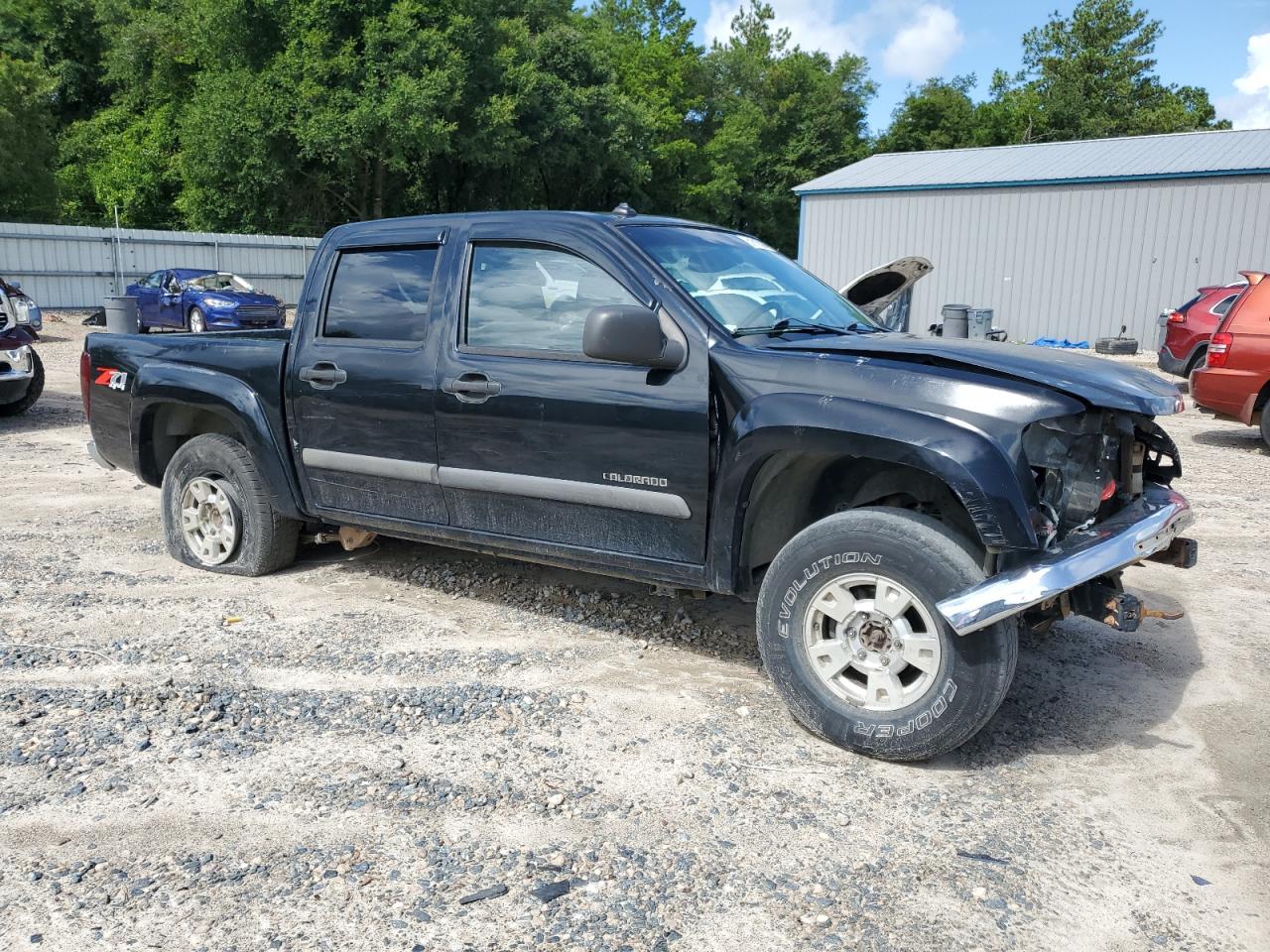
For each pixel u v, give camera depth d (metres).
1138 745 3.59
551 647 4.46
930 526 3.28
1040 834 3.00
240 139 33.38
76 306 29.08
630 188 48.09
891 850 2.90
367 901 2.62
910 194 25.62
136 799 3.11
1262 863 2.86
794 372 3.51
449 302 4.40
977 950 2.46
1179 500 3.68
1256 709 3.91
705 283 4.01
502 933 2.50
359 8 32.41
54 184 38.00
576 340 4.04
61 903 2.59
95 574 5.41
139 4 44.12
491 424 4.20
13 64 36.59
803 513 3.93
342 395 4.70
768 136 62.47
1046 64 67.94
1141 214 22.66
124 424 5.77
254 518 5.29
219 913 2.56
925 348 3.58
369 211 39.03
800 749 3.53
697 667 4.26
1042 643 4.61
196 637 4.50
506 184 42.16
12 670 4.07
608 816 3.06
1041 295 24.23
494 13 41.25
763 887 2.71
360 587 5.25
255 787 3.20
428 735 3.58
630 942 2.48
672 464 3.74
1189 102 70.94
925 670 3.29
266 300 22.11
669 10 62.25
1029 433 3.19
